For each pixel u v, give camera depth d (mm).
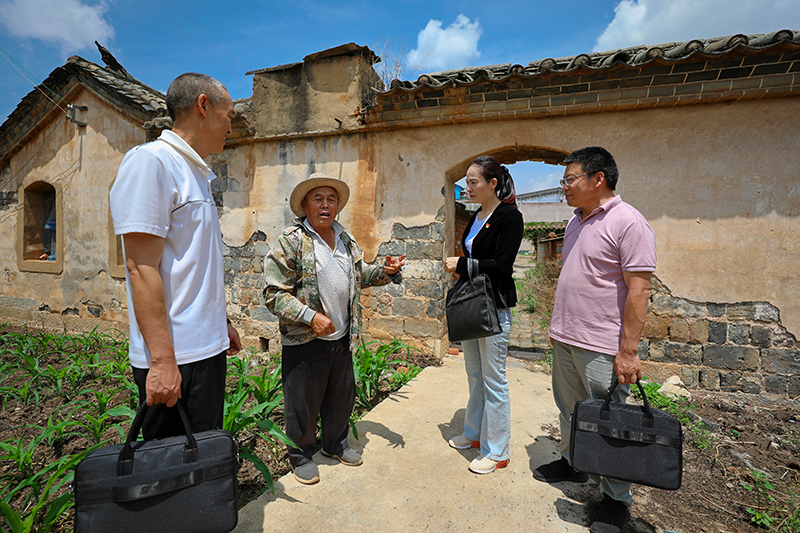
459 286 2457
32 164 7637
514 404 3582
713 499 2314
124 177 1392
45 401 3703
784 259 3838
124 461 1310
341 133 5176
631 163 4207
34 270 7668
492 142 4633
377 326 5188
